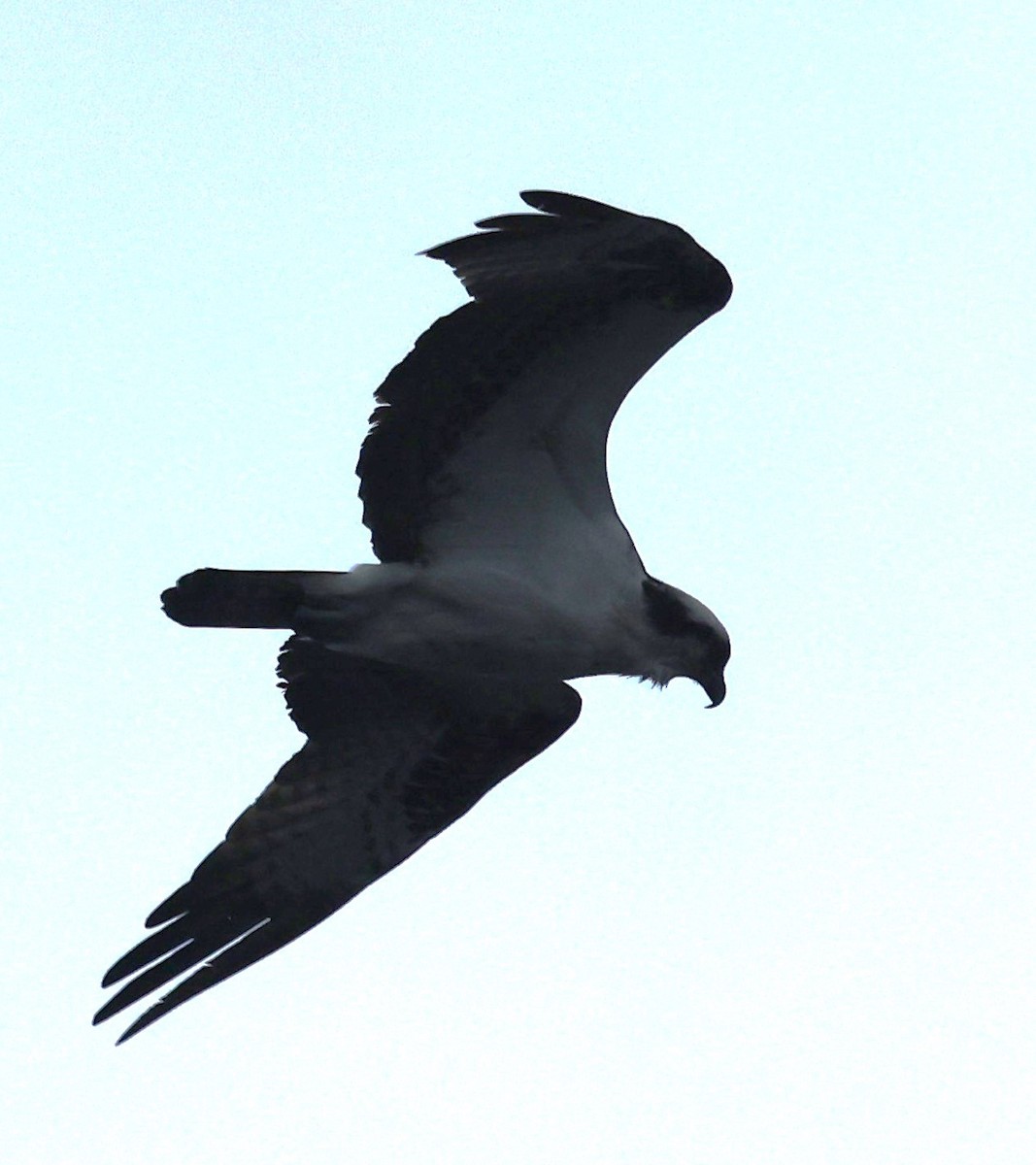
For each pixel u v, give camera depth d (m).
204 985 14.45
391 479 13.23
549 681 14.21
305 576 13.20
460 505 13.36
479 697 14.57
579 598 13.56
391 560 13.42
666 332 12.69
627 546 13.75
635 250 12.33
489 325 12.59
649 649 13.93
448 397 12.90
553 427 13.11
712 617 14.18
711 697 14.22
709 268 12.39
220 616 13.16
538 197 12.04
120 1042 14.22
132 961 14.41
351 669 14.48
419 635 13.45
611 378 12.92
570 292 12.52
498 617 13.43
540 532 13.47
